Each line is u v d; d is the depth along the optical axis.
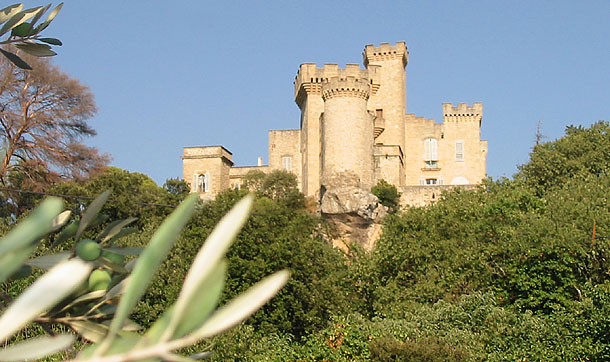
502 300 33.28
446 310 28.34
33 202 45.94
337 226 67.50
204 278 2.51
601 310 26.62
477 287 34.34
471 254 35.91
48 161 49.88
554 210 40.41
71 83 51.09
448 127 82.50
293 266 31.66
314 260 33.62
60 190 47.53
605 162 57.69
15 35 5.72
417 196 71.94
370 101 79.12
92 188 50.25
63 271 2.71
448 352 24.30
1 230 30.34
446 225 40.88
